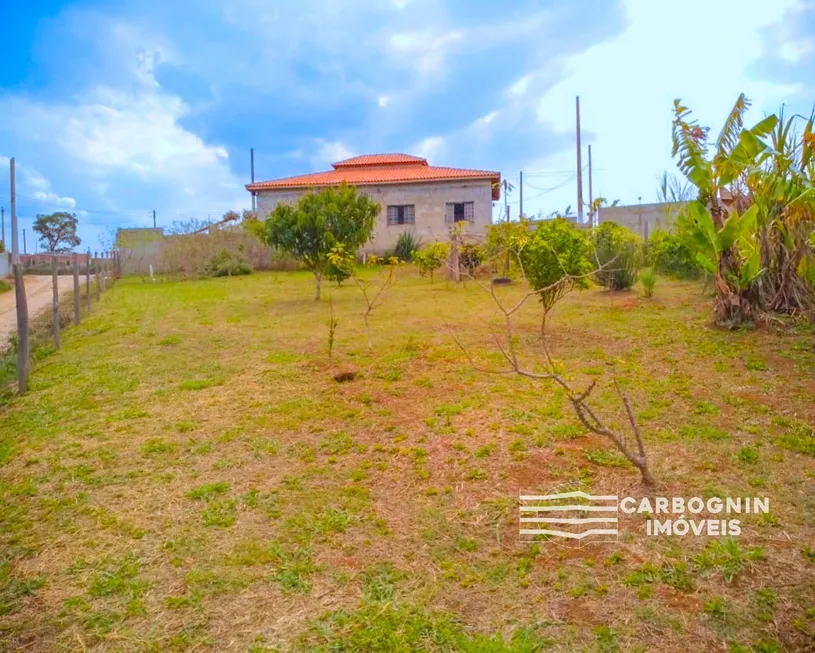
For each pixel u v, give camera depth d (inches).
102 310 511.2
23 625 97.7
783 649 86.2
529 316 380.5
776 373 223.5
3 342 407.8
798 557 108.0
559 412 190.4
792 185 288.2
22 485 152.3
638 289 483.8
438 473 151.6
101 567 113.7
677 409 189.6
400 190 987.9
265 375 250.2
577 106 1084.5
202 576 109.0
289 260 914.1
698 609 95.6
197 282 782.5
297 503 137.8
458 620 95.4
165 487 148.6
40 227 2020.2
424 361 264.1
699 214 301.3
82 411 212.5
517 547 116.3
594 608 97.1
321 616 97.3
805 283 312.0
